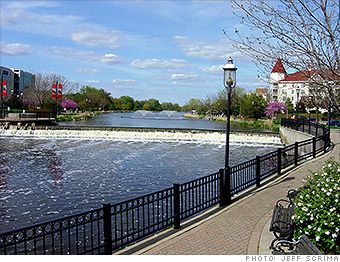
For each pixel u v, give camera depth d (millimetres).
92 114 114812
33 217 14102
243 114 87938
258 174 12766
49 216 14250
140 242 7320
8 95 99750
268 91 96625
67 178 21594
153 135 45906
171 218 8336
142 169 24875
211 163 27828
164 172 23859
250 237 7551
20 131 47906
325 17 6223
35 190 18484
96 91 145750
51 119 65188
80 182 20469
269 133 43844
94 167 25500
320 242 6211
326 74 6602
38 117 63094
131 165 26500
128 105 182625
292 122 35844
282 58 6840
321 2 6180
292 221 6480
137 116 129375
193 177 22250
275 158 15477
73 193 17891
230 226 8312
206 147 38531
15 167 25234
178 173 23594
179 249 6914
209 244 7180
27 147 37031
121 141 43906
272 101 87438
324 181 6699
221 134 44500
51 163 27125
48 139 45031
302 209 6324
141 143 41969
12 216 14180
